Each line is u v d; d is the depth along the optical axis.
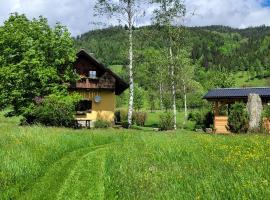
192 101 90.50
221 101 40.34
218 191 8.89
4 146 16.61
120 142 24.00
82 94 48.56
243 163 12.34
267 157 13.25
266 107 33.44
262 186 8.67
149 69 47.56
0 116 54.75
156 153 16.42
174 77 44.97
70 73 41.91
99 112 48.81
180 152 16.31
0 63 38.03
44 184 12.34
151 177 11.45
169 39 44.56
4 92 37.28
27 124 35.56
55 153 17.77
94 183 12.39
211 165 12.49
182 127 46.53
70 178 13.18
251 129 30.27
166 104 85.44
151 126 54.56
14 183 12.34
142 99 105.06
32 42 38.84
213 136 24.00
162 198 8.92
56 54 40.38
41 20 40.06
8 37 37.69
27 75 37.22
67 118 35.97
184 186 9.82
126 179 11.60
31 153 15.84
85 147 21.95
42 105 36.47
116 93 55.38
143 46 44.50
